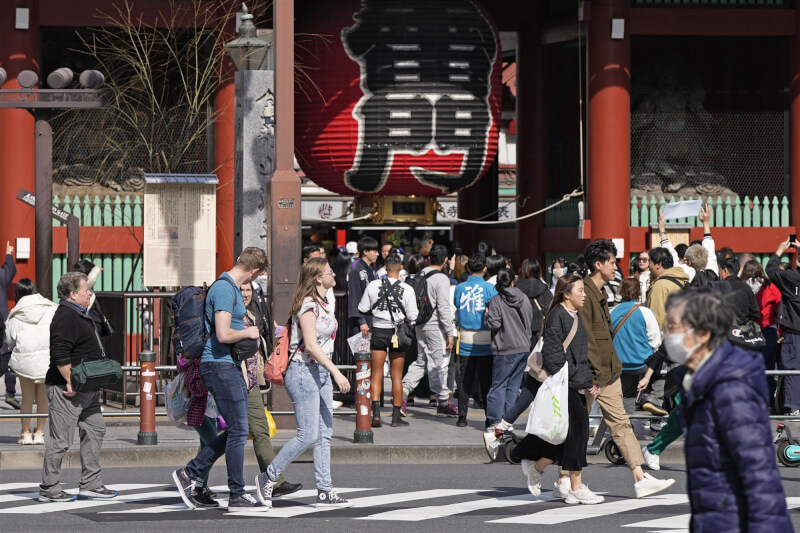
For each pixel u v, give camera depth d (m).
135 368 22.75
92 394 18.39
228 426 17.16
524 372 26.77
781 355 26.62
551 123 44.56
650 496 19.00
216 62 37.38
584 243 39.53
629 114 39.56
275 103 24.09
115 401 27.69
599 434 22.09
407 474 21.20
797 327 26.30
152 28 37.41
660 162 42.41
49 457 18.31
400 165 36.78
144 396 22.50
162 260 28.11
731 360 8.85
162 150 37.59
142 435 22.42
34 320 22.20
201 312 17.27
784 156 41.38
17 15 36.22
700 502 8.85
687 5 39.78
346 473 21.31
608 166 38.69
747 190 42.31
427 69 36.62
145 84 38.12
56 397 18.23
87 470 18.47
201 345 17.08
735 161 42.47
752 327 21.44
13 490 19.38
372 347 25.31
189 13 37.09
